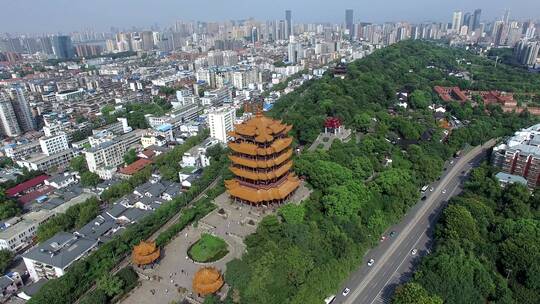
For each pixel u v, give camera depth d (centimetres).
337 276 12712
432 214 18325
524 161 19525
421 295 11350
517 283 13288
